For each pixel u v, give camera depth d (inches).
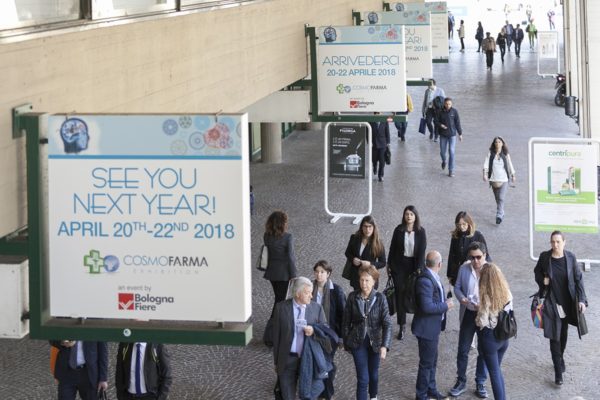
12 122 249.8
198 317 238.2
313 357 356.2
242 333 237.8
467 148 986.1
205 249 236.5
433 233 659.4
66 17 280.8
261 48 534.3
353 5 892.6
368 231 463.2
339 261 601.3
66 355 329.1
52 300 241.8
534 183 552.1
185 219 236.5
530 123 1133.7
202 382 418.6
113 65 314.7
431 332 385.1
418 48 992.2
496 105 1289.4
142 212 237.8
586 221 548.4
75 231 240.2
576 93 1099.3
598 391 408.5
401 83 667.4
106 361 331.9
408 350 457.4
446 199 762.8
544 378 422.3
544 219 553.6
